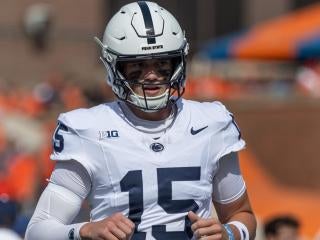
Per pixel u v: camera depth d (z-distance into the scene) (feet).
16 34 205.57
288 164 126.00
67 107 143.54
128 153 32.50
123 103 33.73
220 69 172.45
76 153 32.68
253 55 161.17
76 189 32.96
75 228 31.45
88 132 32.81
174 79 33.27
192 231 31.99
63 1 209.87
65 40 209.67
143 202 32.19
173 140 33.04
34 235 32.76
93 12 213.66
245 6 226.79
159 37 32.81
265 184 111.04
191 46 190.60
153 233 32.09
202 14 224.12
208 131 33.53
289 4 228.22
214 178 34.35
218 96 133.49
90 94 117.19
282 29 162.91
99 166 32.50
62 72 192.95
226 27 226.17
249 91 166.81
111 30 33.53
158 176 32.35
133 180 32.27
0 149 114.01
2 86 170.60
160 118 33.42
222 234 31.58
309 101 127.13
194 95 133.69
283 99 130.00
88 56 211.20
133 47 32.76
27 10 206.80
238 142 34.22
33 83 195.62
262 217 90.22
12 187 95.96
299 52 157.17
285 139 126.52
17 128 134.31
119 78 33.19
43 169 97.86
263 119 127.54
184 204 32.45
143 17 33.09
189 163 32.73
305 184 124.36
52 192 33.12
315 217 85.05
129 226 30.35
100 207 32.76
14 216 63.67
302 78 164.96
